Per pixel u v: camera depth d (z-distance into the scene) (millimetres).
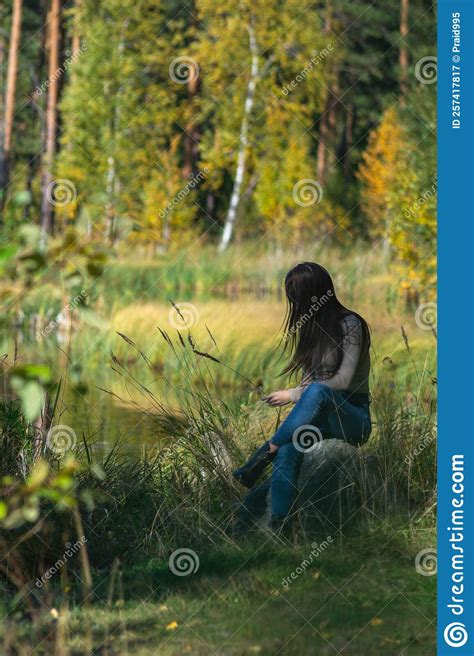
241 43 30891
